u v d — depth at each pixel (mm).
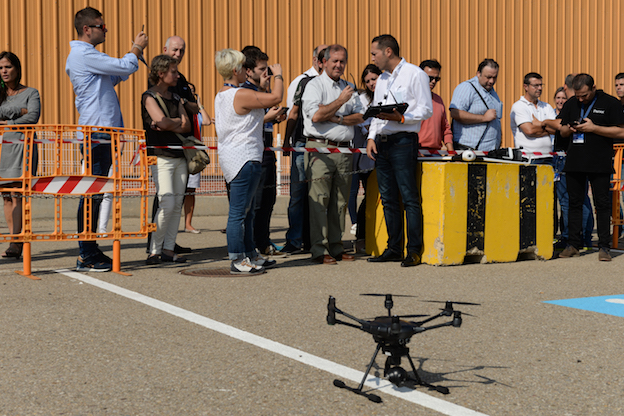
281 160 11656
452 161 5949
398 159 5711
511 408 2414
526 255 6332
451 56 15016
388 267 5680
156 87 5594
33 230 8539
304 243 6699
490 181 5941
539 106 7070
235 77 5234
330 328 3535
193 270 5449
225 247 7062
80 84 5590
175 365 2898
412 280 5039
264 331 3471
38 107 6184
